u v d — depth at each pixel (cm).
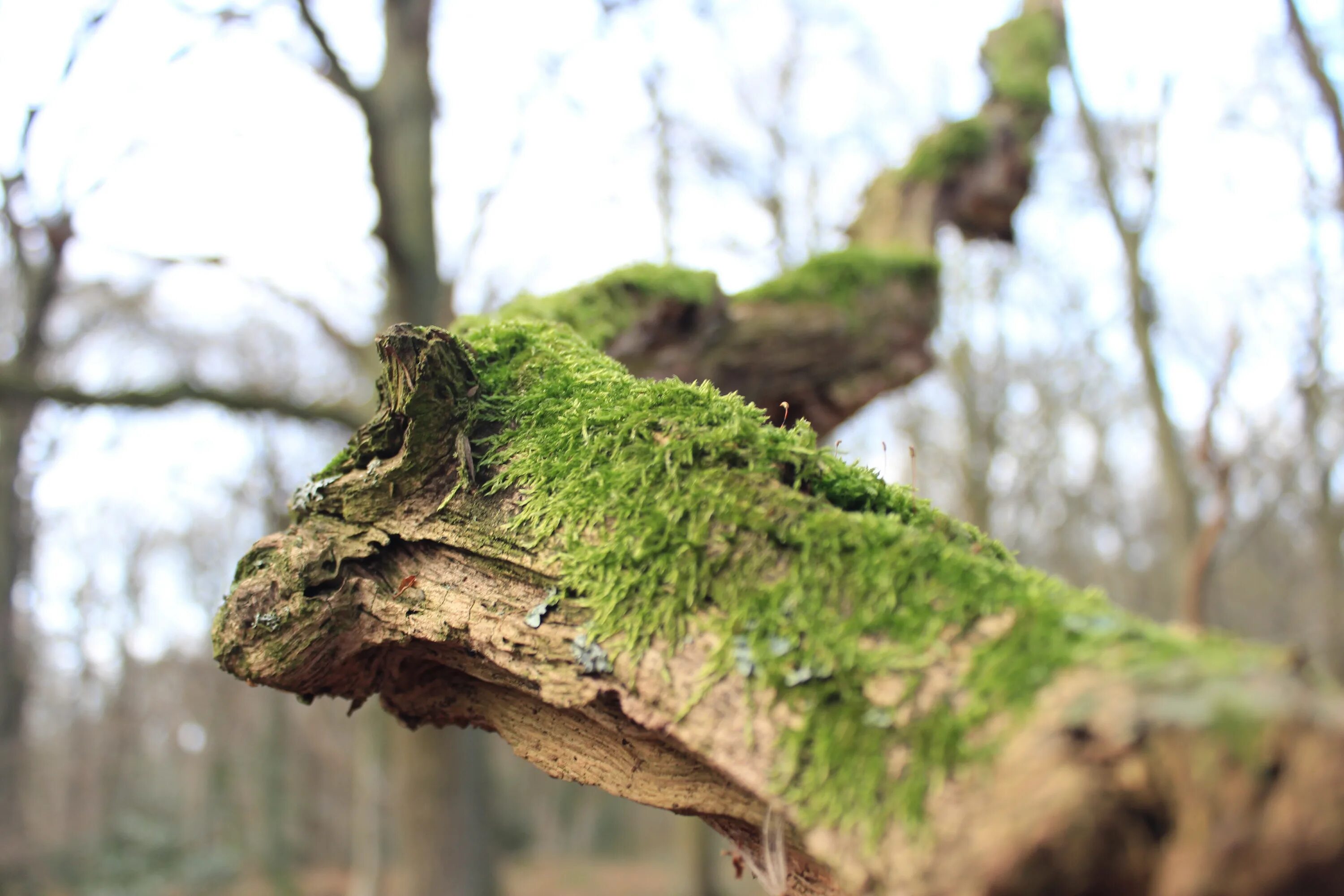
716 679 96
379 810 884
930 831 75
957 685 82
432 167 671
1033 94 511
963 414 1236
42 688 1698
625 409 122
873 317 347
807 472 110
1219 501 538
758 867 121
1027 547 1664
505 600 118
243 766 1691
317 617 123
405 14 682
